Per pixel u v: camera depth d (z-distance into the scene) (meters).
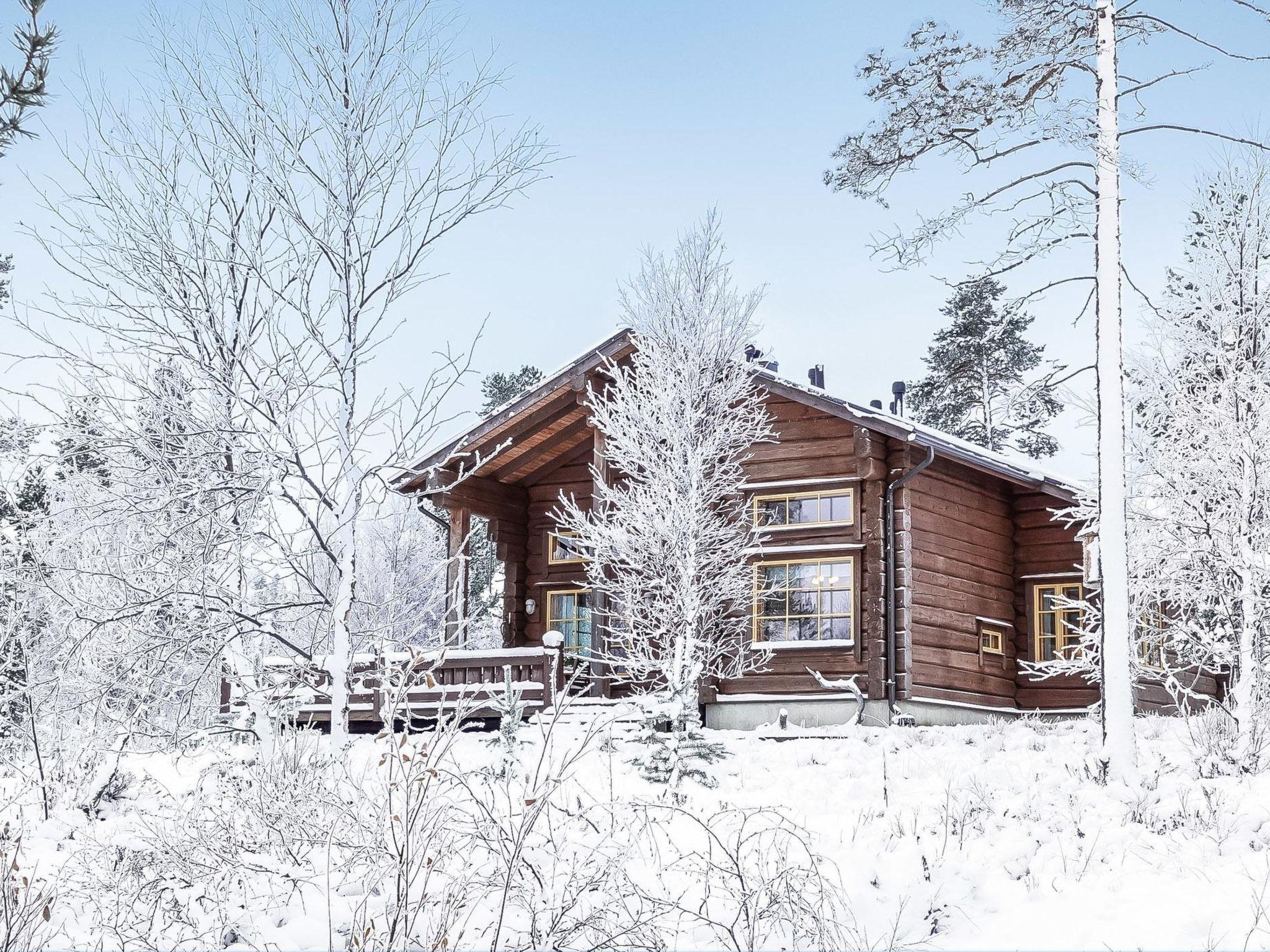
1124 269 13.44
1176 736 14.67
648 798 10.57
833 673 19.25
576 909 6.93
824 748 14.90
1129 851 8.68
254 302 11.42
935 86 14.93
